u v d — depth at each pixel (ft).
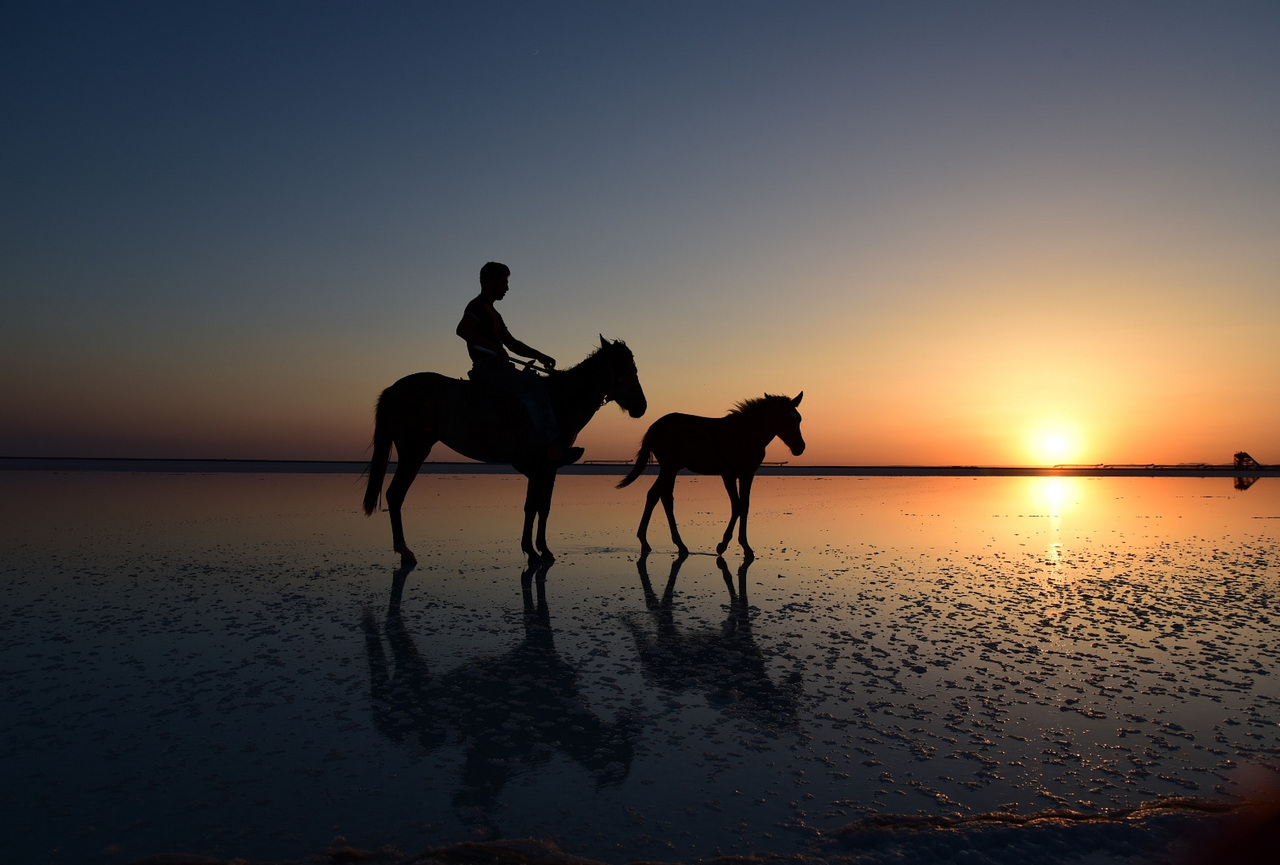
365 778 8.45
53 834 7.07
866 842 6.86
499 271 24.32
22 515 39.17
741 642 14.82
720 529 37.50
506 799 7.95
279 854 6.74
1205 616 17.19
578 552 28.27
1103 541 32.71
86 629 15.28
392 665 13.04
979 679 12.32
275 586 20.33
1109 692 11.67
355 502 51.37
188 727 9.94
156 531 32.60
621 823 7.41
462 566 24.43
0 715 10.25
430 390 23.90
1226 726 10.19
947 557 27.43
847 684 12.07
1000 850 6.70
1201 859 6.53
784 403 28.19
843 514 48.14
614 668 12.99
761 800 7.95
